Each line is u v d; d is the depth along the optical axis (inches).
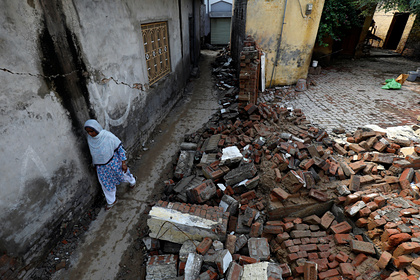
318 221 143.4
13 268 104.4
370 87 336.5
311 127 218.1
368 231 128.7
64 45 120.3
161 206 132.0
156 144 230.7
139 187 176.1
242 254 127.4
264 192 160.2
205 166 177.3
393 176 156.3
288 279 114.3
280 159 167.5
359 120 237.5
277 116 241.8
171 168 197.0
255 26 315.3
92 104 146.3
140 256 129.0
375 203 135.7
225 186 163.2
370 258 118.8
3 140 93.8
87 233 139.9
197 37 540.7
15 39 95.1
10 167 97.8
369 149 181.0
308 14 304.7
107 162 139.6
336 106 274.5
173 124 269.1
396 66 446.9
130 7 182.2
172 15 280.2
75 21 126.0
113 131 172.6
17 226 104.2
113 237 138.1
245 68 230.8
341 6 373.1
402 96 298.8
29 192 108.3
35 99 106.6
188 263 107.3
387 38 597.9
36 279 114.9
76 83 131.0
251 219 139.9
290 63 342.3
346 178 162.2
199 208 134.0
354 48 510.0
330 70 429.7
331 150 188.5
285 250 130.0
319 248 128.3
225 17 756.6
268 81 354.3
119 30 169.8
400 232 116.0
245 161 173.8
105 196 155.4
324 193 150.6
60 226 129.9
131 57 190.9
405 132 199.6
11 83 94.8
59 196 126.7
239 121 234.5
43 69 109.3
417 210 126.9
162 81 263.4
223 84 382.9
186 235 124.5
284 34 319.6
